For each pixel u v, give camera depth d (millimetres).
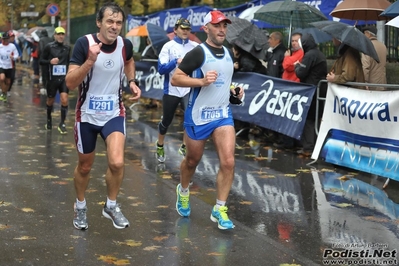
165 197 6363
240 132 10398
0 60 15578
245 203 6168
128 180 7125
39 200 6102
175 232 5160
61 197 6242
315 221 5547
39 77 24156
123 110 4973
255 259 4527
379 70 8398
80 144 4918
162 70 7680
